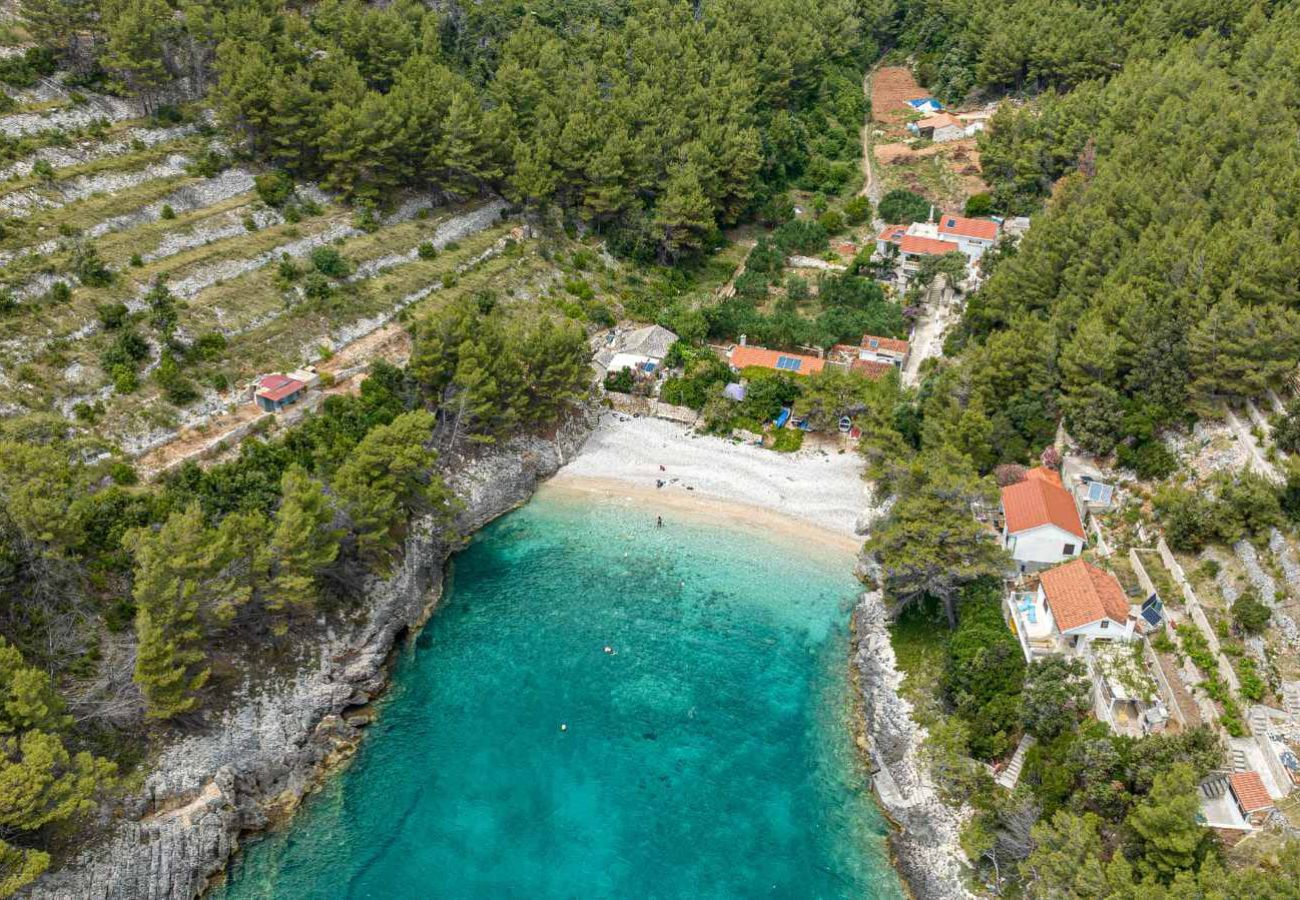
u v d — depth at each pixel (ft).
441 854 232.53
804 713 273.33
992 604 274.77
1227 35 529.45
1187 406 297.33
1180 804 186.19
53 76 399.44
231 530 252.42
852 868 230.27
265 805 240.73
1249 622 231.30
